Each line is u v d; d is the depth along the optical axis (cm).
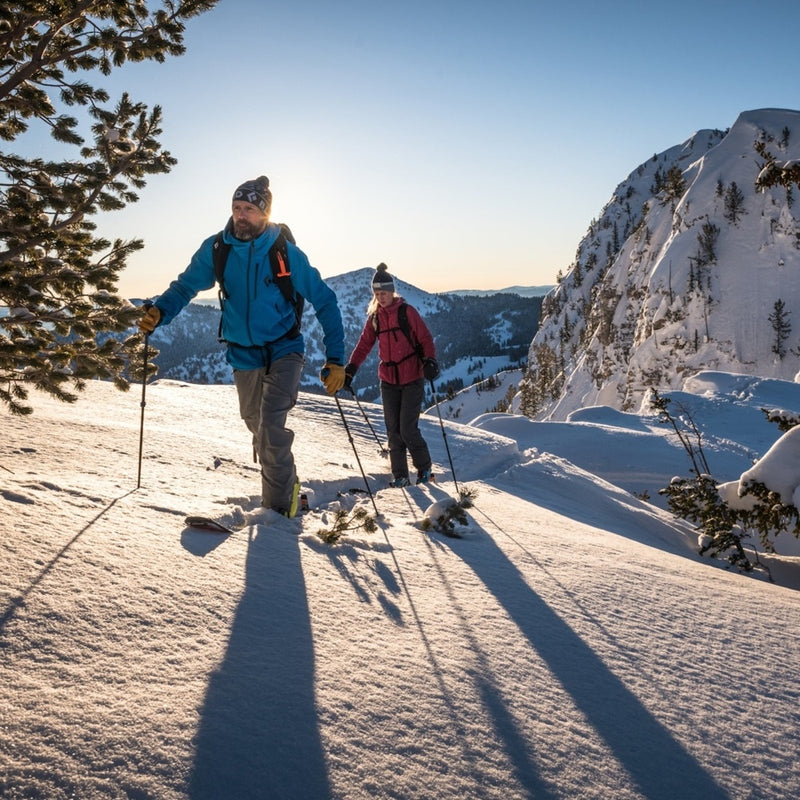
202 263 350
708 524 522
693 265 12112
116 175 486
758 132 13375
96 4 481
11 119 517
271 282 333
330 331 352
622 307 14088
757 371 10488
